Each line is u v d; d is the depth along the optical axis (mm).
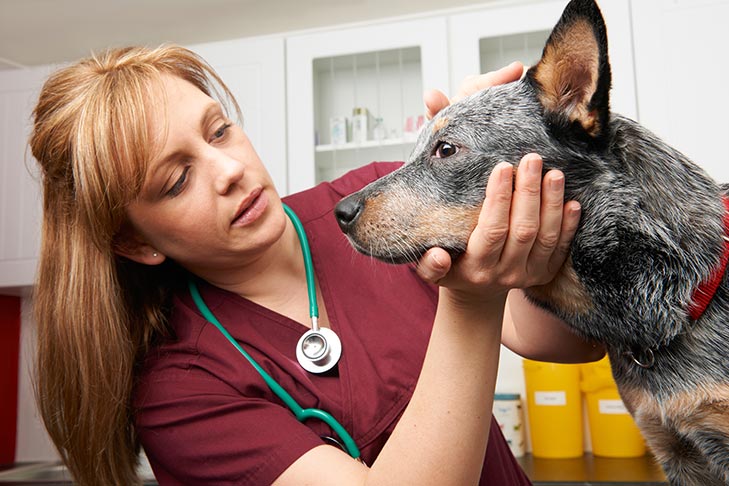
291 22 2666
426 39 2525
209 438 932
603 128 896
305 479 856
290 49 2652
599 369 2301
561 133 916
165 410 971
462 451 767
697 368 906
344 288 1104
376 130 2607
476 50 2508
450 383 776
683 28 2316
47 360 1039
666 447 1013
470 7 2580
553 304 983
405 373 1008
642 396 978
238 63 2670
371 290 1098
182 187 974
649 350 934
